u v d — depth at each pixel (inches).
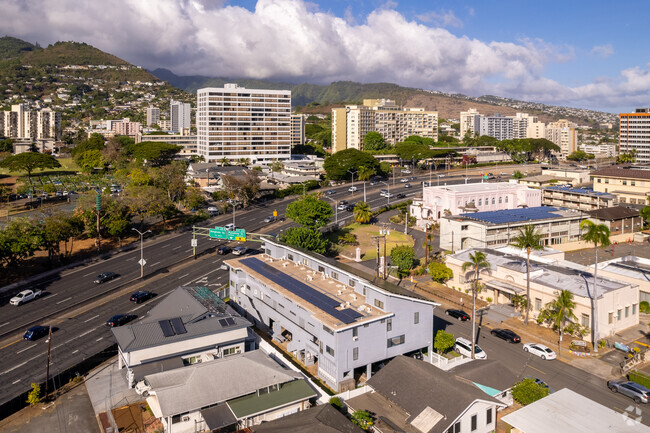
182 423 1753.2
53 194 6855.3
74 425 1877.5
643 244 4734.3
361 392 1972.2
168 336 2158.0
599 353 2452.0
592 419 1672.0
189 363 2198.6
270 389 1908.2
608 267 3292.3
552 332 2706.7
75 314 2992.1
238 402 1820.9
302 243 3833.7
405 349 2306.8
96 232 4542.3
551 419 1667.1
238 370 1913.1
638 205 5984.3
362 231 5280.5
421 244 4724.4
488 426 1776.6
